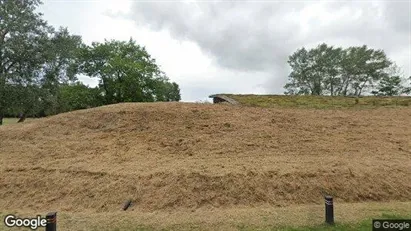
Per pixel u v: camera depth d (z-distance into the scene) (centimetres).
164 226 461
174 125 953
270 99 1459
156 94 2881
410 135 973
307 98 1538
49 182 640
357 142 880
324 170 660
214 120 997
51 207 566
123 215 511
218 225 462
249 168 657
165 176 623
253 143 830
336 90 4272
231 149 789
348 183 626
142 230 447
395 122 1121
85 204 570
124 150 794
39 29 1866
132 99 2695
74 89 2598
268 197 582
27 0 1839
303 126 998
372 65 3744
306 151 793
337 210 520
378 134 965
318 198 589
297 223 464
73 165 701
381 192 614
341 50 4016
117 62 2580
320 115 1158
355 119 1127
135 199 571
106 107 1152
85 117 1047
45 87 1984
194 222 475
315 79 4250
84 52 2670
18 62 1808
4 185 641
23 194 614
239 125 959
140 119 1000
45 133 940
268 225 457
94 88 2694
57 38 1988
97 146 825
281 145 829
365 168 682
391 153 809
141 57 2919
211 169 649
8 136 933
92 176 645
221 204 562
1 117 1825
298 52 4303
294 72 4384
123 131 922
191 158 730
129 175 632
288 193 594
